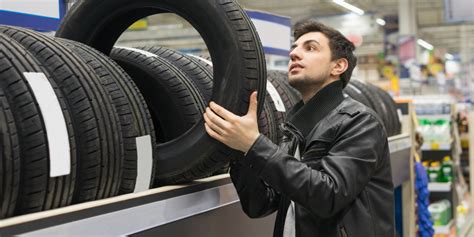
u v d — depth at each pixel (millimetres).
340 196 1578
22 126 1275
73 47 1628
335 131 1701
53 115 1337
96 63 1607
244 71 1615
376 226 1725
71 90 1440
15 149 1231
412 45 17125
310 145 1739
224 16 1629
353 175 1606
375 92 3904
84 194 1439
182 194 1684
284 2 17625
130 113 1592
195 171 1708
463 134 7723
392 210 1801
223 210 1873
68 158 1356
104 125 1471
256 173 1677
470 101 17656
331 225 1702
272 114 2293
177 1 1695
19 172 1252
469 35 23938
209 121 1596
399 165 3824
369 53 23266
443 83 19906
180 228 1632
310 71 1769
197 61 2076
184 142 1711
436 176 6289
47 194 1307
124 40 14508
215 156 1673
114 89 1584
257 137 1571
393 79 17375
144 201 1502
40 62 1455
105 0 1843
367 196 1729
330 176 1593
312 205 1571
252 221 2082
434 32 23203
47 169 1297
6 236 1110
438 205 5984
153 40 15391
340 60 1813
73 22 1905
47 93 1350
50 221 1206
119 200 1406
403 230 4254
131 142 1570
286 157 1570
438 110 6289
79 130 1426
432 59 20250
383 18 19000
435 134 6238
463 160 7750
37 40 1508
